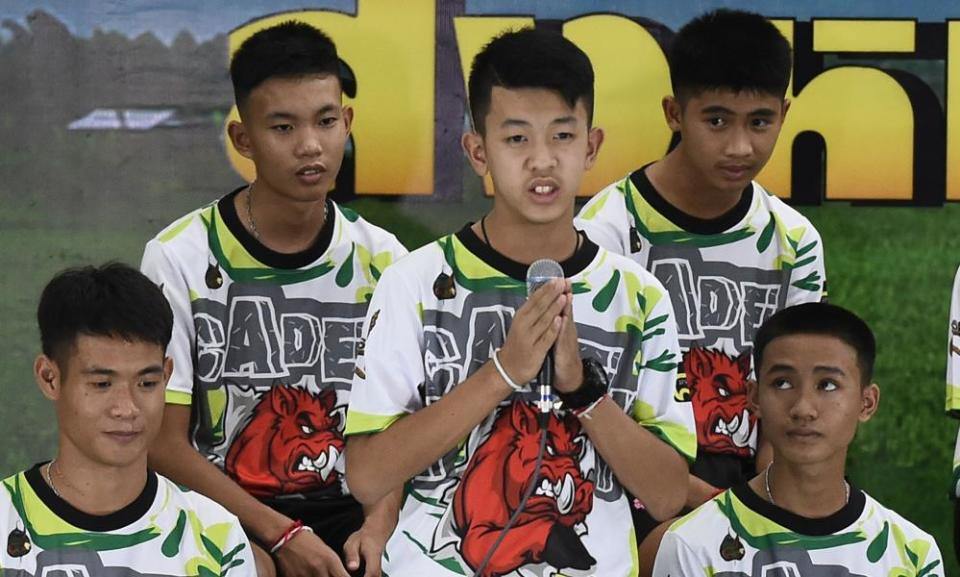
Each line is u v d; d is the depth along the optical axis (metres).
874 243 7.73
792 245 6.83
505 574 5.06
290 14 7.79
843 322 5.60
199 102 7.80
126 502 5.37
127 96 7.77
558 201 5.04
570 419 5.14
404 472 4.99
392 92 7.77
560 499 5.11
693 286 6.81
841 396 5.54
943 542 7.66
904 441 7.70
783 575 5.64
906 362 7.72
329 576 5.99
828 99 7.73
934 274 7.72
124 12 7.76
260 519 6.09
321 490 6.48
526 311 4.80
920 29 7.72
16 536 5.29
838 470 5.65
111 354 5.19
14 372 7.64
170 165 7.79
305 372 6.52
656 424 5.22
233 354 6.46
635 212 6.86
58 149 7.74
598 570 5.10
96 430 5.21
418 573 5.07
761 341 5.70
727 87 6.45
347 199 7.77
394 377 5.12
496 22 7.77
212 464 6.23
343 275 6.61
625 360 5.23
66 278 5.30
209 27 7.79
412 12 7.77
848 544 5.66
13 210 7.71
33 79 7.72
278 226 6.47
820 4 7.73
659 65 7.75
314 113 6.33
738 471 6.71
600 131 5.28
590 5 7.75
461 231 5.30
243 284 6.47
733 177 6.57
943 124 7.73
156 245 6.41
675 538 5.76
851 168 7.74
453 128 7.79
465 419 4.88
